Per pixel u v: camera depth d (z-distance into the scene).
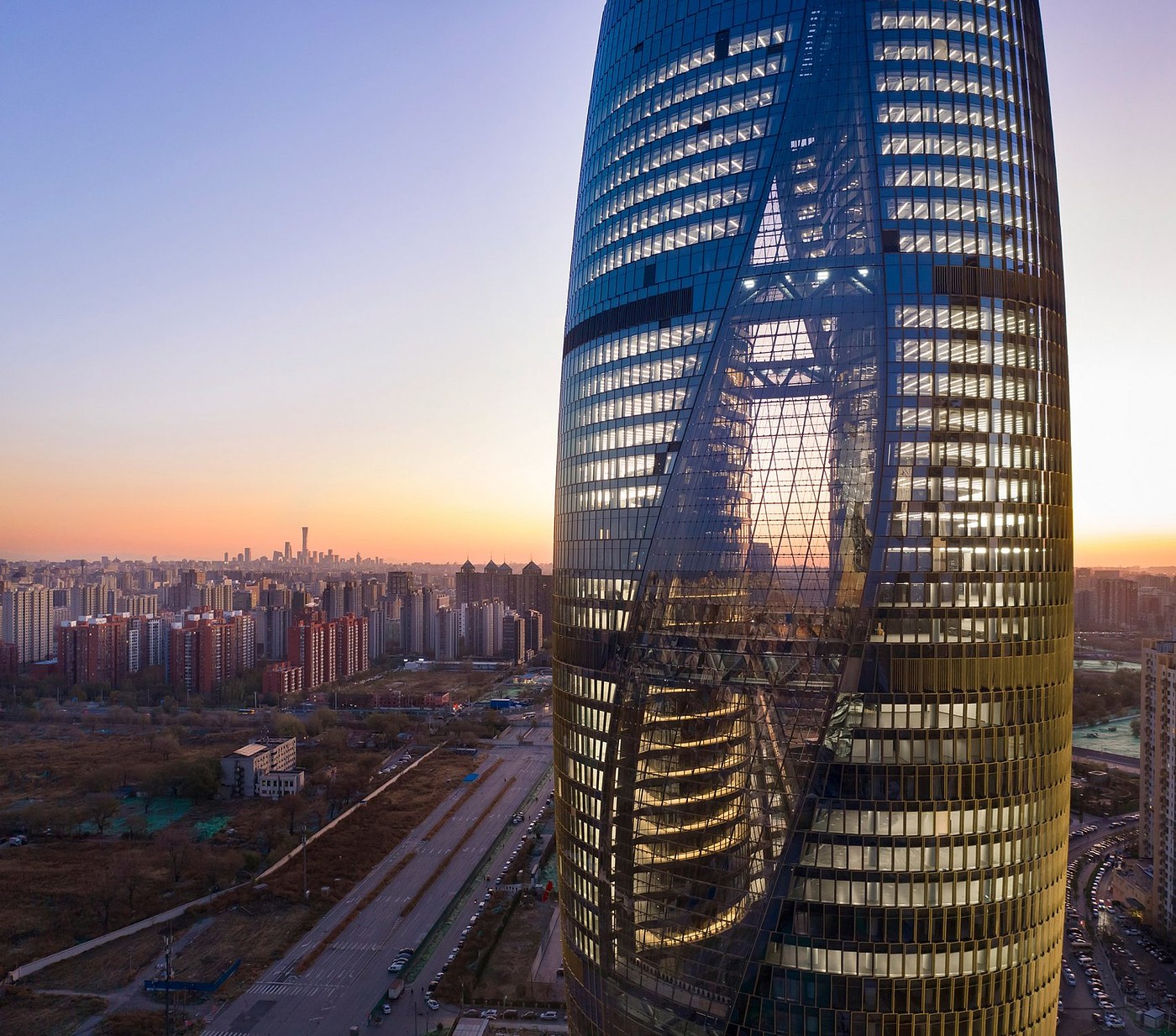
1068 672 121.75
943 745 111.75
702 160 132.62
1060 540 122.19
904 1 124.81
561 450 155.75
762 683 117.81
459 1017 175.62
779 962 112.94
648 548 131.00
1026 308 122.69
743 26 131.88
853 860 111.00
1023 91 126.94
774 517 120.00
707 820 120.56
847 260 120.50
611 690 134.50
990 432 118.12
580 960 139.38
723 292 127.25
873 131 122.00
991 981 111.38
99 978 191.88
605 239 147.12
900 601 113.12
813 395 120.00
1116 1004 181.75
